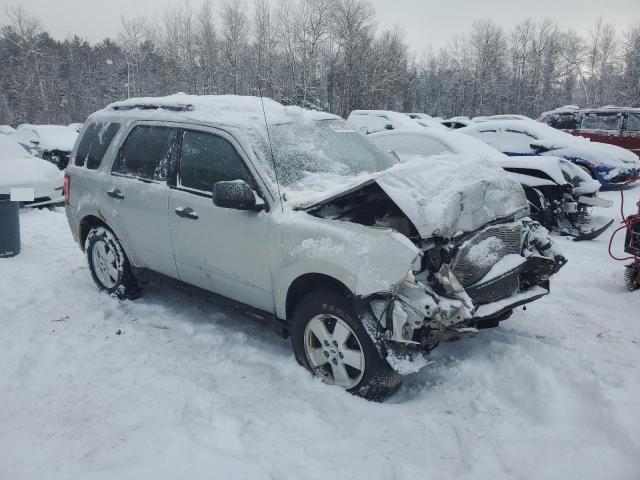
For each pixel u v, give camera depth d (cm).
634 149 1534
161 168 448
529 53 6856
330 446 292
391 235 310
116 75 6138
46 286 560
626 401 315
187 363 392
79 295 533
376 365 321
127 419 317
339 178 410
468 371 365
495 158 802
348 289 328
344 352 338
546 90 6712
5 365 389
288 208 361
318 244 334
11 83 7119
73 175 543
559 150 1172
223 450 288
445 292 315
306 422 314
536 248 402
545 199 750
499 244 365
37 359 397
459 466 274
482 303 351
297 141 423
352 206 383
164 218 438
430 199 330
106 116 531
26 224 845
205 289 436
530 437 293
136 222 467
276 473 269
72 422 315
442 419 311
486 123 1276
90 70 7806
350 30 4541
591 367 363
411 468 270
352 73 4647
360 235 320
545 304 494
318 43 4347
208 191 408
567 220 778
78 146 555
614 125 1578
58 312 490
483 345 402
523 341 405
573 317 462
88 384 361
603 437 291
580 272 586
